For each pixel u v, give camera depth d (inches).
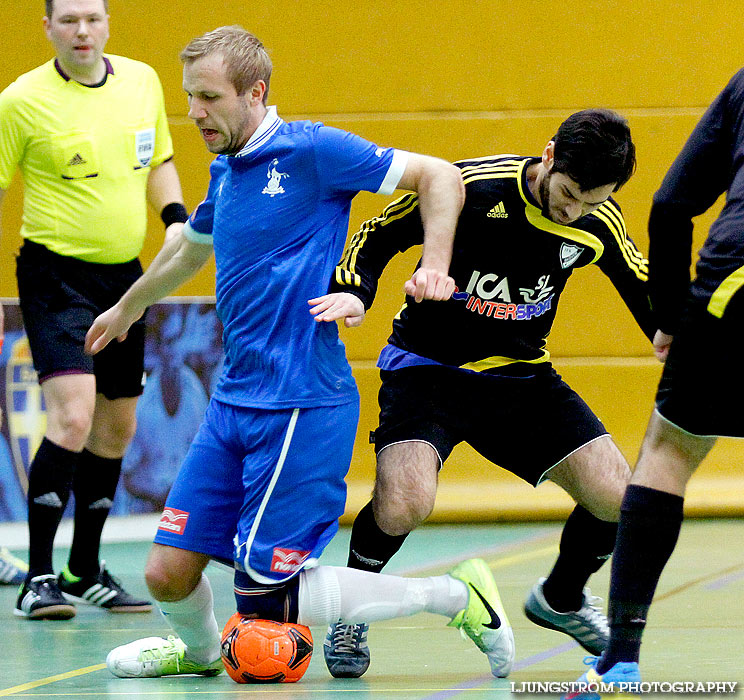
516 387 423.5
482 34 924.6
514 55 924.0
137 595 627.8
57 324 570.6
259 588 383.6
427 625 526.0
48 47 919.7
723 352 309.7
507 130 926.4
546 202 394.6
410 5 924.0
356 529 412.8
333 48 925.2
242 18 925.2
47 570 565.9
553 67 924.0
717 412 314.5
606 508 408.8
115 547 791.7
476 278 409.4
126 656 413.4
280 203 375.2
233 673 393.4
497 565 705.6
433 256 368.2
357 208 928.3
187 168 928.3
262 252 378.0
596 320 925.2
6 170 576.4
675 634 479.5
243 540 376.5
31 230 577.9
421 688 379.2
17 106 570.6
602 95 924.0
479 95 927.0
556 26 922.7
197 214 407.2
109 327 441.4
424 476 402.0
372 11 924.6
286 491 372.5
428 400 417.1
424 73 925.8
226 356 394.9
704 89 922.7
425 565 714.8
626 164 372.5
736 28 922.1
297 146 374.0
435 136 927.0
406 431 412.5
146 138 591.8
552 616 428.8
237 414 383.2
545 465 422.3
